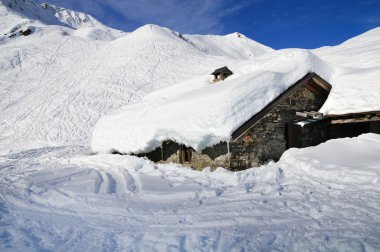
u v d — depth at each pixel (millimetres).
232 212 7324
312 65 14555
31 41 78000
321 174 9758
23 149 32719
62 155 24969
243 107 12203
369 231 5594
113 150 18312
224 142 12094
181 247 5668
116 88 46906
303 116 13453
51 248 5883
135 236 6305
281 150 13219
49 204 9203
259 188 9133
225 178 10617
